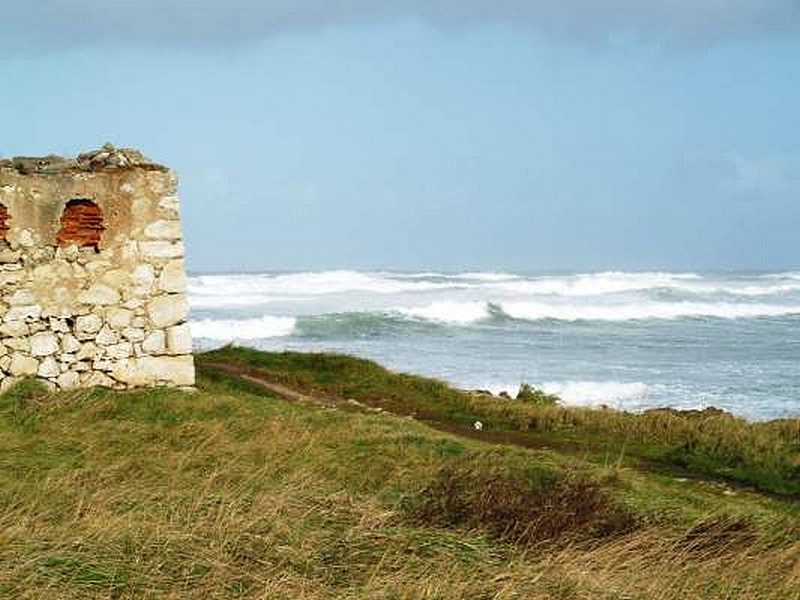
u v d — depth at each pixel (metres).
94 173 18.30
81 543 8.15
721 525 11.13
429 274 131.50
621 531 10.51
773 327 64.31
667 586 8.36
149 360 18.64
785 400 31.88
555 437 20.50
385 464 13.83
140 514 9.30
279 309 66.44
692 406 30.52
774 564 9.67
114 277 18.44
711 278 126.69
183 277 18.95
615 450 19.41
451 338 53.12
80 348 18.16
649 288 92.00
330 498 10.49
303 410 18.19
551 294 82.62
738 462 18.31
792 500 15.95
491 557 8.87
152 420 16.11
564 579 8.12
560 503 10.84
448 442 15.79
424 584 7.65
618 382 35.47
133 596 7.38
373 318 60.59
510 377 36.34
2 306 17.64
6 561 7.67
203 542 8.43
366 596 7.48
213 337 52.91
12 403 16.53
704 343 52.16
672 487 15.49
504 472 12.11
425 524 10.19
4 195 17.67
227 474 11.88
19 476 11.71
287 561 8.28
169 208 18.88
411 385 24.86
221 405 17.23
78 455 13.19
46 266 17.95
